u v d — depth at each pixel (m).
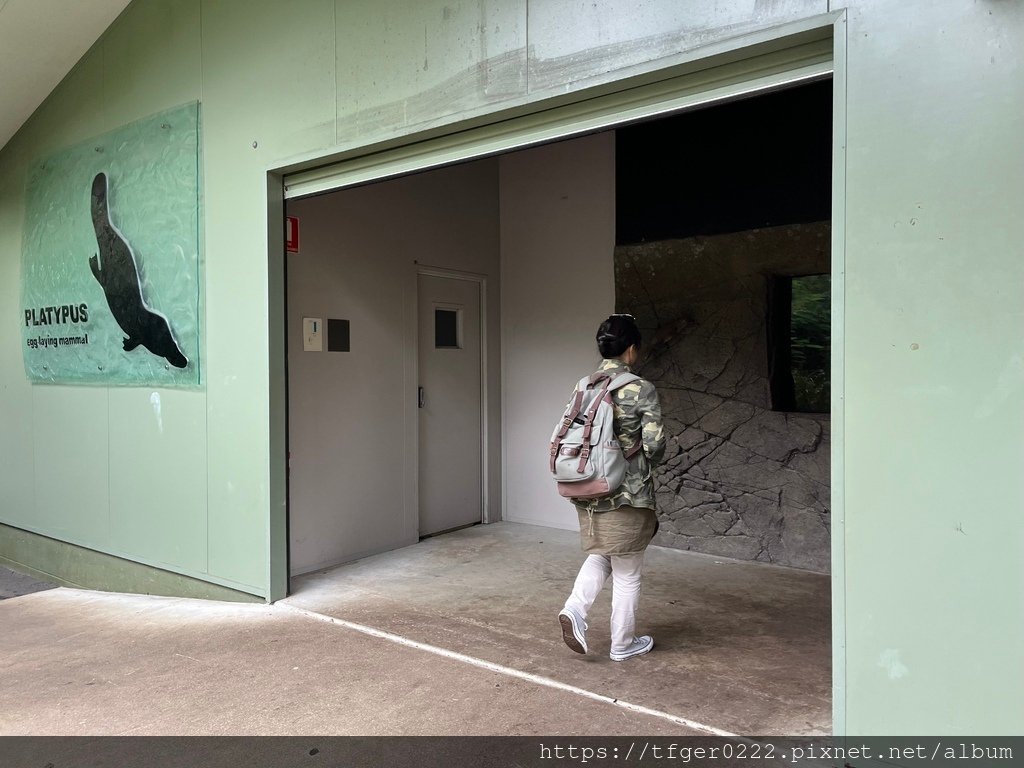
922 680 2.36
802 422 4.90
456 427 6.35
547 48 3.26
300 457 5.01
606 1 3.06
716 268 5.20
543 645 3.68
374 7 3.93
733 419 5.17
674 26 2.87
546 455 6.41
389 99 3.87
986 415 2.26
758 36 2.65
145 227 5.20
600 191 5.95
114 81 5.44
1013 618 2.22
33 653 3.88
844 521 2.48
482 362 6.55
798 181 4.85
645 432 3.23
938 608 2.33
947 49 2.31
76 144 5.81
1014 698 2.22
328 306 5.20
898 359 2.39
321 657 3.61
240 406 4.62
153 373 5.17
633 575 3.41
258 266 4.50
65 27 5.35
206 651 3.76
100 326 5.62
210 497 4.82
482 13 3.49
